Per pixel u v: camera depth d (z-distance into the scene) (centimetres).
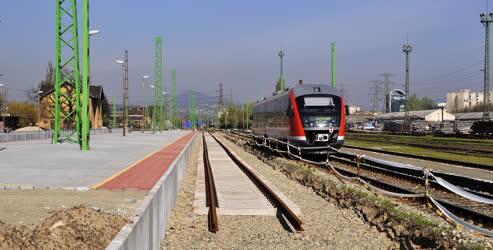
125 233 630
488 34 6338
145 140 5791
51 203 1331
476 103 18075
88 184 1772
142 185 1772
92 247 770
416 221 1231
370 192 1709
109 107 15162
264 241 1151
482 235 1138
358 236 1198
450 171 2455
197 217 1442
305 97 3269
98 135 7725
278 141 3825
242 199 1755
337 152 3328
